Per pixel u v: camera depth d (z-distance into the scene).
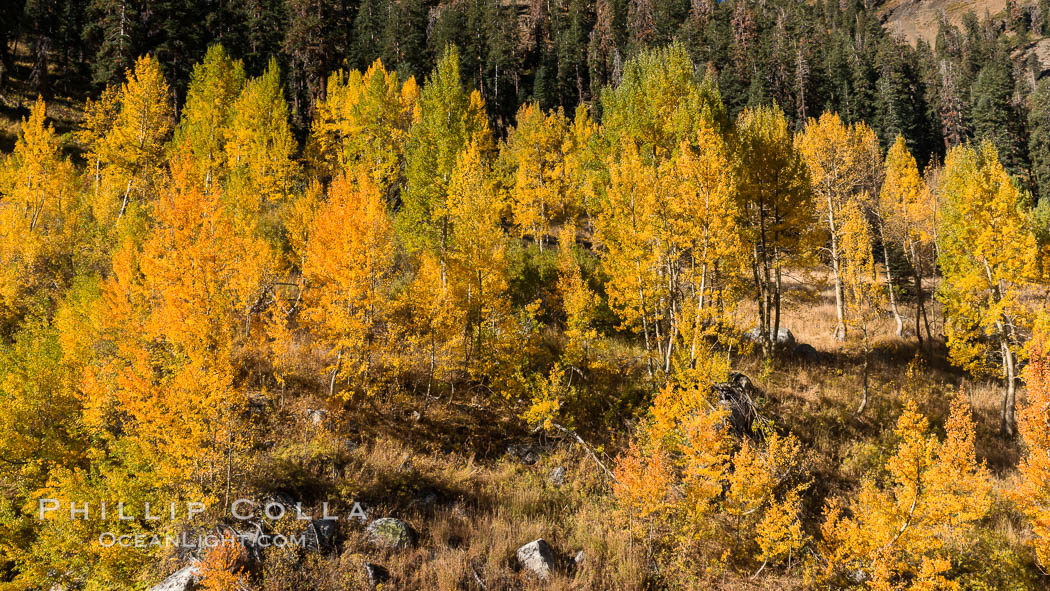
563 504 14.10
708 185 16.92
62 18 51.12
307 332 19.83
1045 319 17.56
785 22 106.62
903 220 28.19
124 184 28.17
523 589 11.05
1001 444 18.52
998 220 18.75
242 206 21.77
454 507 13.34
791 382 21.12
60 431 12.67
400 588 10.59
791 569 12.41
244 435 13.04
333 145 35.31
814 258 21.11
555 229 38.88
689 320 16.86
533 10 108.50
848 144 27.34
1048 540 11.87
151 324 11.97
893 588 11.27
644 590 11.57
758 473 12.17
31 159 24.73
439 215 22.80
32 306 19.20
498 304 17.31
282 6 63.22
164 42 48.31
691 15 103.94
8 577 10.86
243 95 32.78
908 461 11.62
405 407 16.86
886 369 23.83
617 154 24.66
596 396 18.45
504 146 43.47
